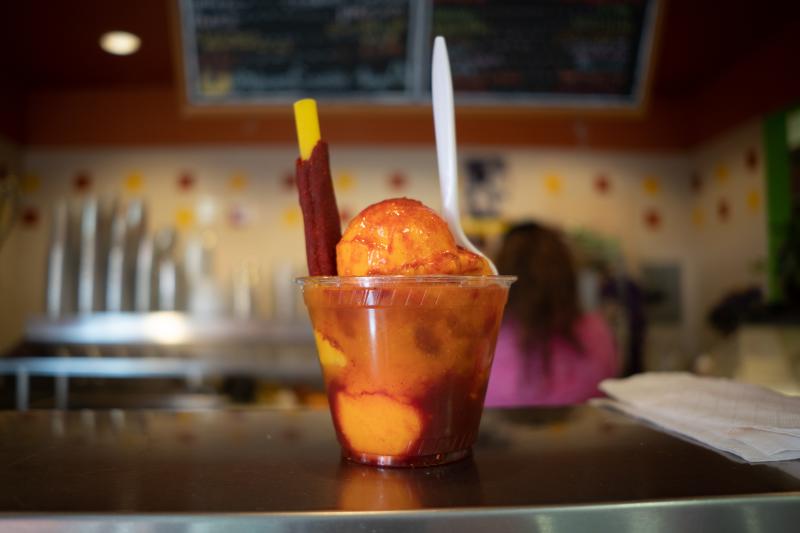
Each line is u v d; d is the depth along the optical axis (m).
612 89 2.63
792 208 2.40
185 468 0.48
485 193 3.00
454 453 0.49
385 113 2.63
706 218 3.00
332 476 0.46
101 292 2.46
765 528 0.39
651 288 3.06
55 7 2.14
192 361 2.22
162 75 2.78
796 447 0.47
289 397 2.19
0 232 2.45
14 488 0.42
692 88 2.97
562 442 0.56
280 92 2.60
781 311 1.58
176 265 2.51
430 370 0.47
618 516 0.38
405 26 2.48
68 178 2.92
